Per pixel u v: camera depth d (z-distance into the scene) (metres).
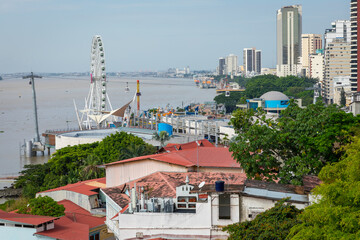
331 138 66.38
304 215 41.00
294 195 51.62
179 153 82.12
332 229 38.12
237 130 82.38
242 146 71.38
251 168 71.81
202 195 52.56
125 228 51.84
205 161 79.19
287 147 73.38
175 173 68.75
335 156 67.38
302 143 69.06
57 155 154.50
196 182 64.44
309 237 38.56
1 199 136.75
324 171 45.97
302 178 63.94
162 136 171.50
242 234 46.56
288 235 41.78
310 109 75.81
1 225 64.50
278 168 73.31
